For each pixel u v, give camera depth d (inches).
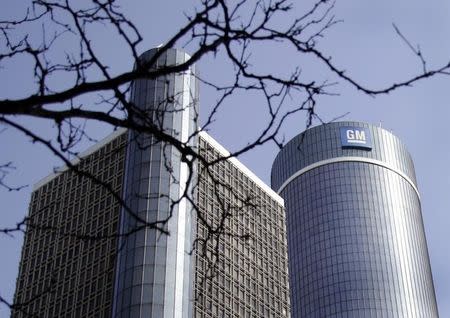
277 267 7239.2
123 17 383.6
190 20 368.2
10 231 392.2
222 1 369.4
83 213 6776.6
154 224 376.5
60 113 345.1
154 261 5078.7
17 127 332.5
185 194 396.5
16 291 6732.3
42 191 7342.5
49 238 6894.7
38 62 372.8
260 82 392.2
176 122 5098.4
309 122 398.6
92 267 6333.7
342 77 378.0
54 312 6309.1
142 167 5324.8
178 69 372.8
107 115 358.6
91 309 6067.9
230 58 385.1
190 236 5319.9
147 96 5152.6
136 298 4965.6
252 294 6697.8
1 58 392.2
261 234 7214.6
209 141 6958.7
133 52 375.2
